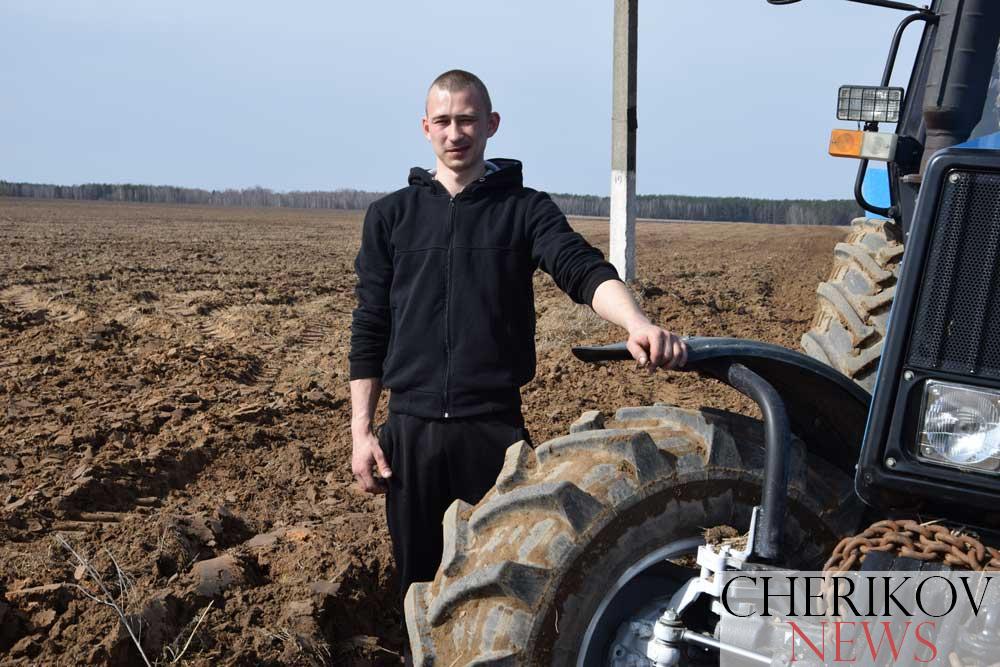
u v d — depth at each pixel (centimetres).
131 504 477
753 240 3055
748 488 252
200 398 673
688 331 950
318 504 499
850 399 262
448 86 316
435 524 332
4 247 2102
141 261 1838
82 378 721
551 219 311
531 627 231
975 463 220
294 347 921
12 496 464
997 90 352
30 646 335
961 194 221
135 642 334
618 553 239
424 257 320
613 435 252
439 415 317
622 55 1078
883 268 445
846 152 430
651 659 231
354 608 396
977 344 220
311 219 5869
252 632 360
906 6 435
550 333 916
